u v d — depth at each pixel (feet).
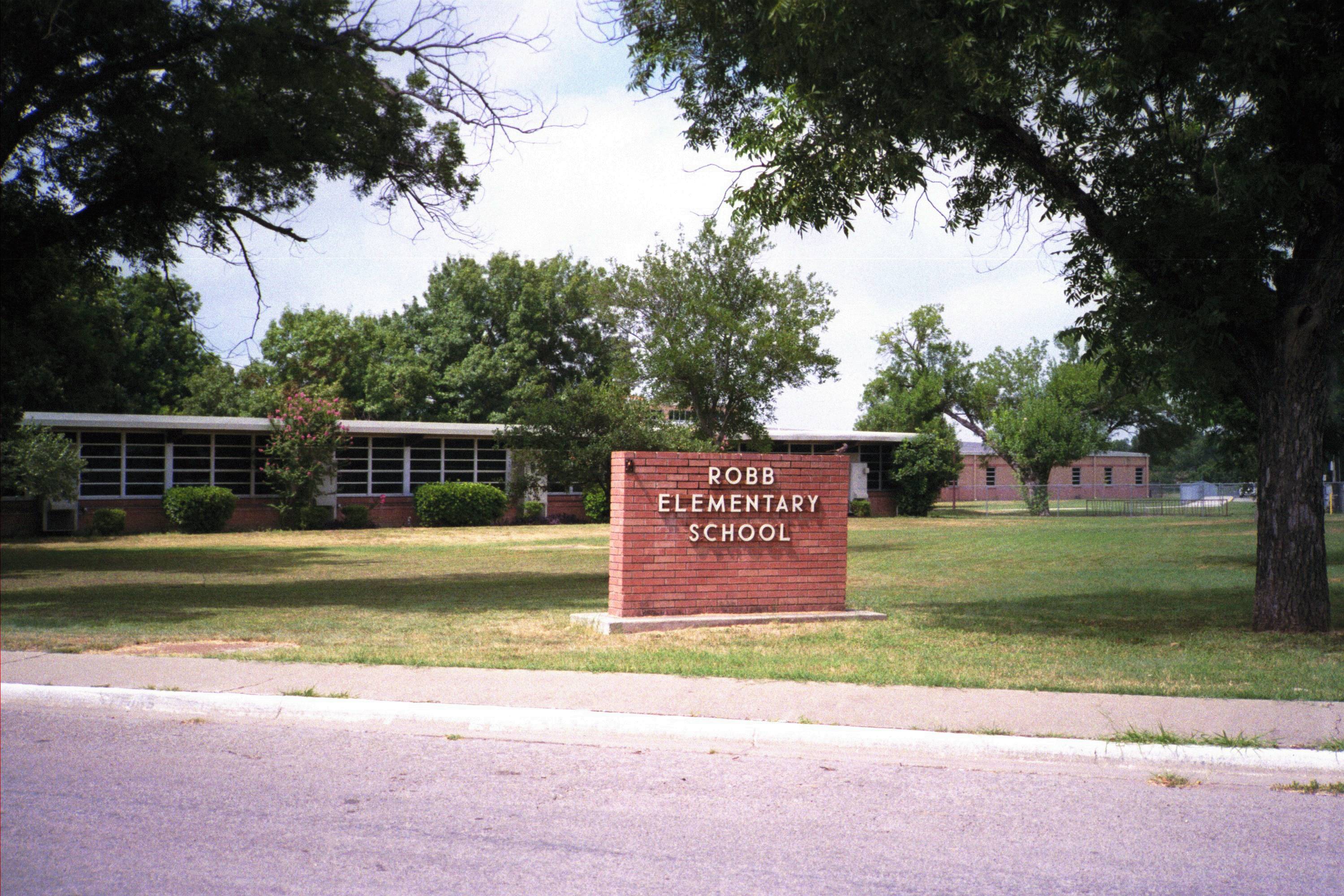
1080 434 176.65
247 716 25.26
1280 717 23.30
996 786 19.27
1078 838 16.31
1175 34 33.65
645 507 40.81
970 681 27.43
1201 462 363.15
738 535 42.09
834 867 14.99
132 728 23.95
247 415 163.53
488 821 17.11
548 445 67.36
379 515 129.39
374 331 202.49
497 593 55.72
